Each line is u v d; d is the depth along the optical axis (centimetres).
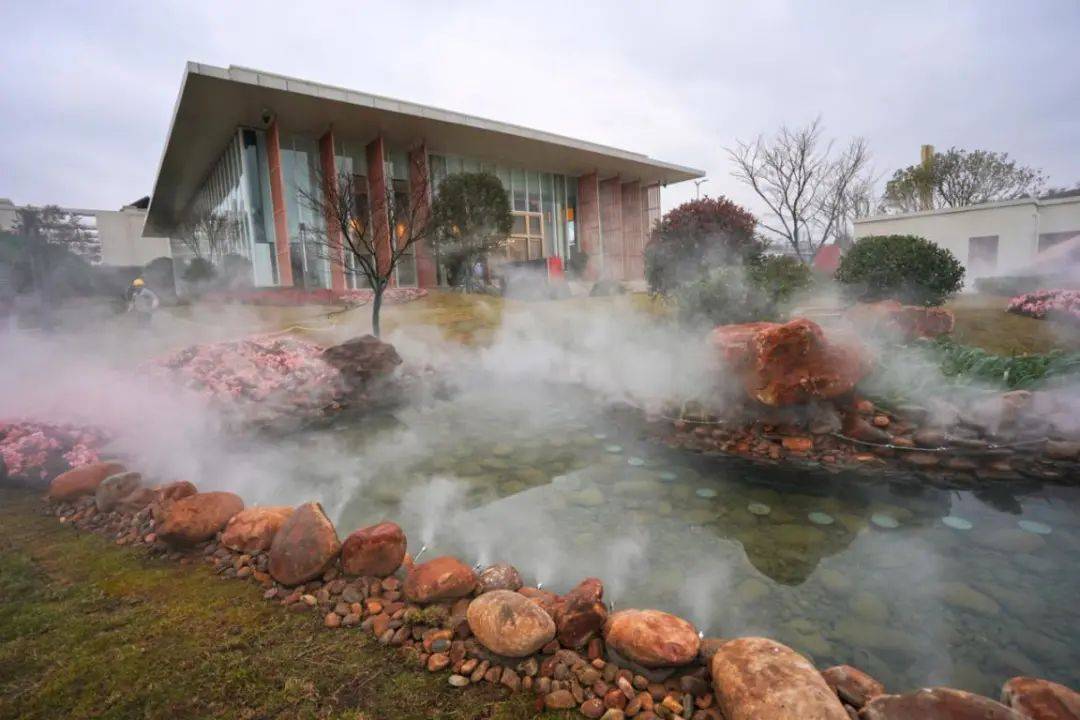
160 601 221
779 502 335
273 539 258
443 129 1834
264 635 197
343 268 1689
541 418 554
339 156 1836
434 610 206
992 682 181
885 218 1964
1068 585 238
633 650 174
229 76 1318
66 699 163
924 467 371
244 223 1695
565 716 158
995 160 2450
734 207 1041
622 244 2711
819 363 422
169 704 161
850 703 159
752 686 150
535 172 2483
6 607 216
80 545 277
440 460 435
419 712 160
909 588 239
